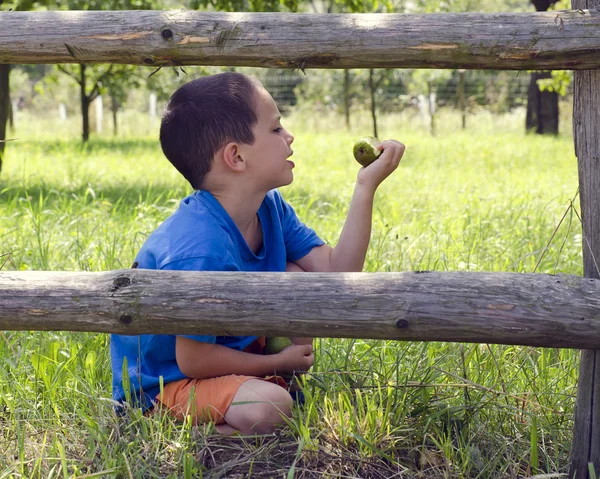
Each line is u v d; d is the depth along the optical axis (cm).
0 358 291
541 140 1652
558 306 184
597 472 209
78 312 199
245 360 238
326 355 295
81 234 486
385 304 189
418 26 199
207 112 239
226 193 245
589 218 202
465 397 254
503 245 492
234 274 197
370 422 236
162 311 195
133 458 220
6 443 241
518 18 197
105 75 1811
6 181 874
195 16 209
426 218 611
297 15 206
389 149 261
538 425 245
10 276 204
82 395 265
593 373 206
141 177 966
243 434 235
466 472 222
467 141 1622
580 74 200
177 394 242
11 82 3086
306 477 218
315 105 2689
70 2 1206
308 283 193
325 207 684
